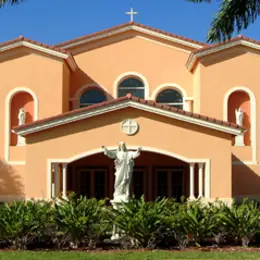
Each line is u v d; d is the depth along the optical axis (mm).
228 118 23141
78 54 25266
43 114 22828
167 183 23812
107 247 12906
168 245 13148
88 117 18719
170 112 18625
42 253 11898
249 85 23031
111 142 18797
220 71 22969
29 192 18594
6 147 22656
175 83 25188
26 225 12469
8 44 22797
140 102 18609
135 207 12891
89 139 18781
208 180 18688
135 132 18781
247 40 22828
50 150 18766
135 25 25188
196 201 13930
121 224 12562
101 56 25328
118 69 25297
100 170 24000
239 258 11391
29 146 18750
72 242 12836
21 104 23234
